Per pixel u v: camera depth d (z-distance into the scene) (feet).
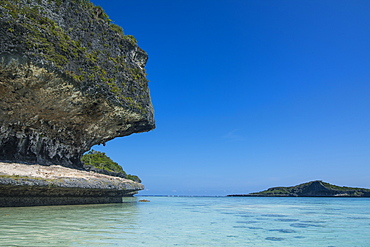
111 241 21.80
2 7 42.52
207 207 78.02
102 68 56.70
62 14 54.08
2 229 24.67
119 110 59.21
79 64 51.57
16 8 45.19
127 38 68.18
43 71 44.27
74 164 66.85
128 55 66.95
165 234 26.27
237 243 23.00
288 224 37.65
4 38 40.70
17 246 18.67
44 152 57.82
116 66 60.70
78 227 27.76
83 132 63.67
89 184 54.44
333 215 54.34
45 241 20.58
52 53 45.98
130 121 65.05
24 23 44.09
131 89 62.75
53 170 53.31
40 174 47.11
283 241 24.48
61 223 29.84
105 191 61.98
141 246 20.53
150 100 69.56
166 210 59.57
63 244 19.93
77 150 67.15
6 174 41.11
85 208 49.49
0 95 45.19
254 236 26.73
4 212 37.24
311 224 38.14
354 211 66.74
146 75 70.54
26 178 42.47
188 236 25.63
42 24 47.93
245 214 53.93
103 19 65.21
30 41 43.19
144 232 26.94
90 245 20.07
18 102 47.55
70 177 51.11
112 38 63.87
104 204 63.10
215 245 21.93
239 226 34.37
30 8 48.26
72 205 53.83
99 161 181.68
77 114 56.75
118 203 72.18
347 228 34.22
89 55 54.85
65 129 59.77
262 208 76.18
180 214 50.24
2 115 47.60
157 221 36.94
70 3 56.85
